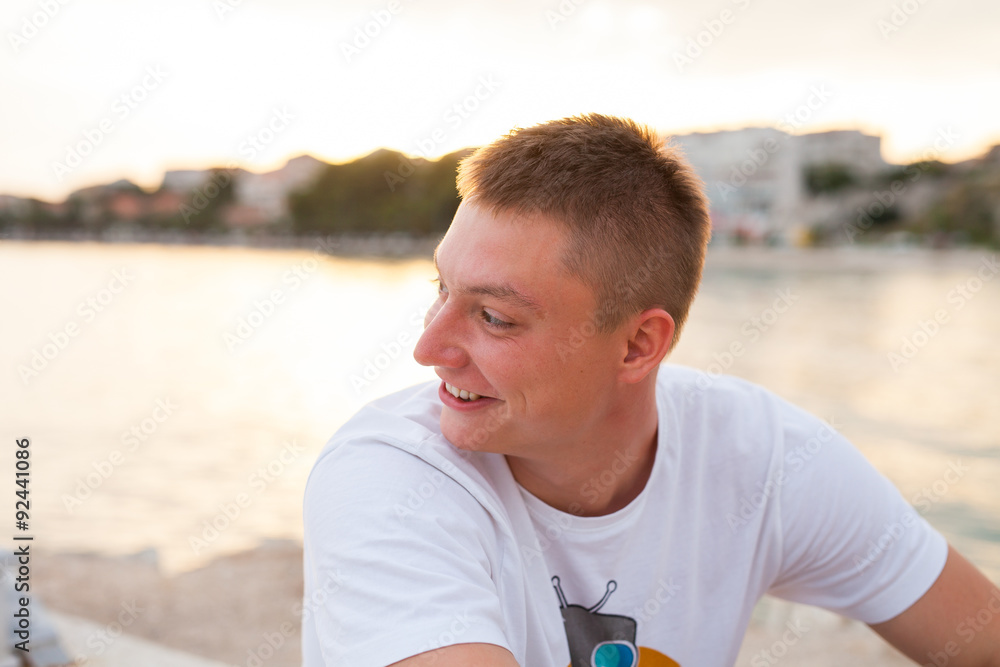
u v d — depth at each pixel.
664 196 1.08
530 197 0.98
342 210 53.75
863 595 1.24
